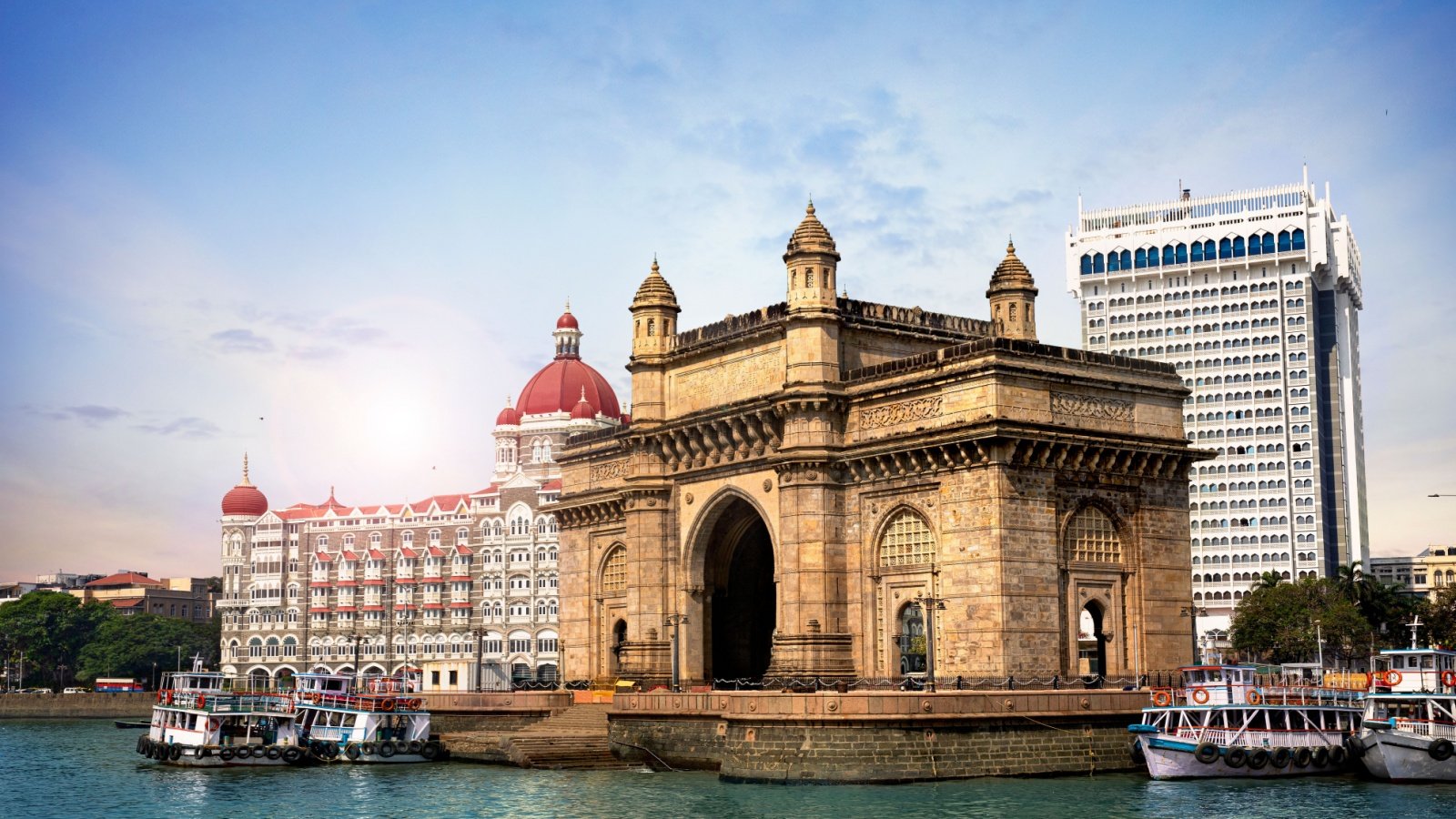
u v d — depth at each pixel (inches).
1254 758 3368.6
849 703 3223.4
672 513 4434.1
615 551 5027.1
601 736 4097.0
